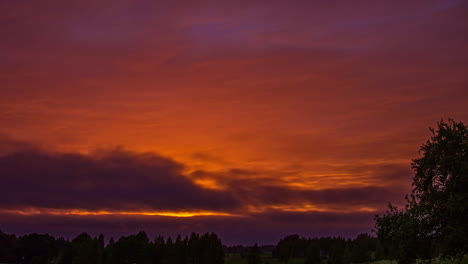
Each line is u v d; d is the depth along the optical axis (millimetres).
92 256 147375
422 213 31984
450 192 30797
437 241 32094
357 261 142500
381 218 35281
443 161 31281
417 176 33781
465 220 30375
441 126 32938
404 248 32406
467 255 31766
